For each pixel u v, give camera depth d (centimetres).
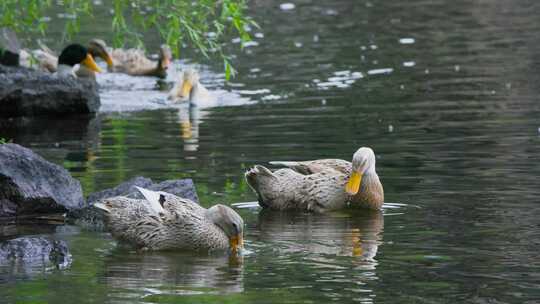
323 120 2044
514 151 1706
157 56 3075
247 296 1041
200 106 2306
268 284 1084
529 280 1080
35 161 1475
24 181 1445
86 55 2641
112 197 1345
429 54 2855
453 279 1089
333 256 1191
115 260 1194
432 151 1730
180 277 1116
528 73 2523
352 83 2481
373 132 1906
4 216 1422
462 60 2744
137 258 1205
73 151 1834
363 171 1417
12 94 2238
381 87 2412
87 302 1024
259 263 1171
